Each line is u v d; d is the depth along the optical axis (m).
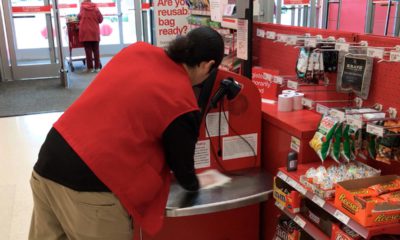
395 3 5.20
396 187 1.51
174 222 2.13
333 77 1.96
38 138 4.61
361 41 1.76
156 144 1.64
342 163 1.80
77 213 1.59
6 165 3.87
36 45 7.79
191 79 1.74
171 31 3.40
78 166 1.53
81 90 6.84
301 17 6.77
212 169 2.16
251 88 2.11
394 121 1.55
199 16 3.07
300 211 1.80
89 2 8.20
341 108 1.76
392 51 1.52
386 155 1.58
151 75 1.60
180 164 1.66
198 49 1.62
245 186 2.02
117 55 1.75
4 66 7.58
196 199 1.89
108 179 1.53
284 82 2.27
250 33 2.23
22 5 7.33
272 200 2.20
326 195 1.57
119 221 1.63
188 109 1.57
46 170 1.61
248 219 2.27
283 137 2.04
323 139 1.74
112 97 1.58
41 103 6.05
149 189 1.62
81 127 1.57
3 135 4.71
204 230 2.19
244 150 2.20
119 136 1.53
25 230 2.78
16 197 3.23
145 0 7.79
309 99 2.06
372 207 1.37
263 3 5.02
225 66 2.63
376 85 1.71
